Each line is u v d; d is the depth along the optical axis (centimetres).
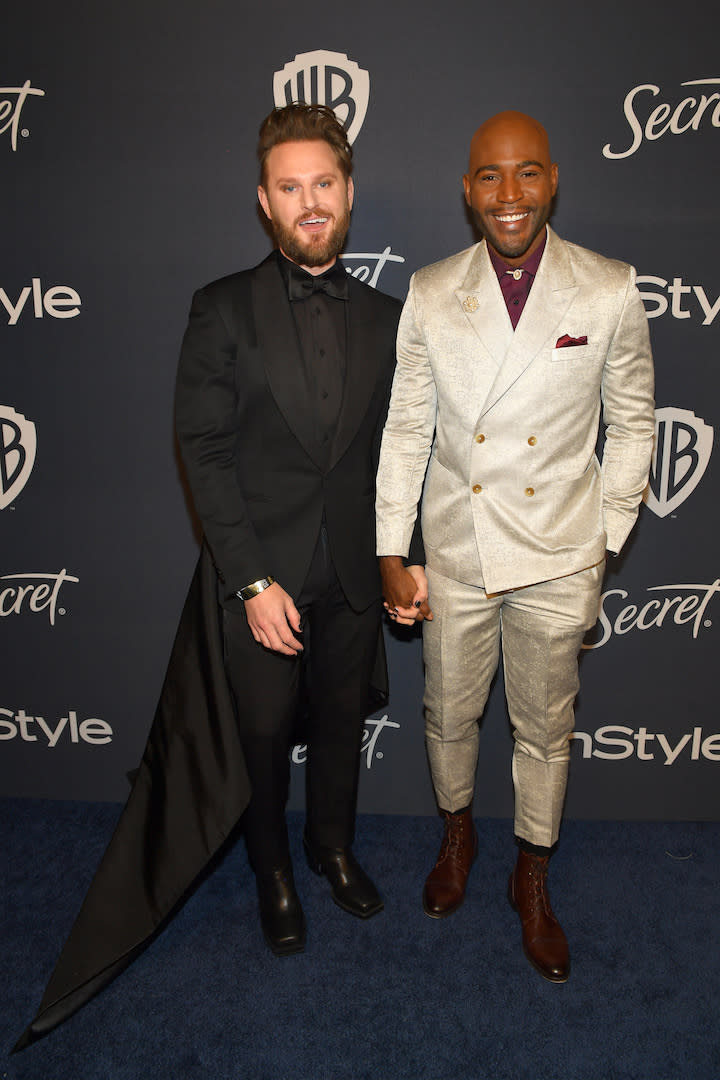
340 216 139
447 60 166
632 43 164
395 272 179
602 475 152
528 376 138
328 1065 145
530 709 164
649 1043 149
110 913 159
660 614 197
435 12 164
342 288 147
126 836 163
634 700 203
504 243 135
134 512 197
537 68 166
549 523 146
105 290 183
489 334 139
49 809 216
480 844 204
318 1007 157
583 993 160
